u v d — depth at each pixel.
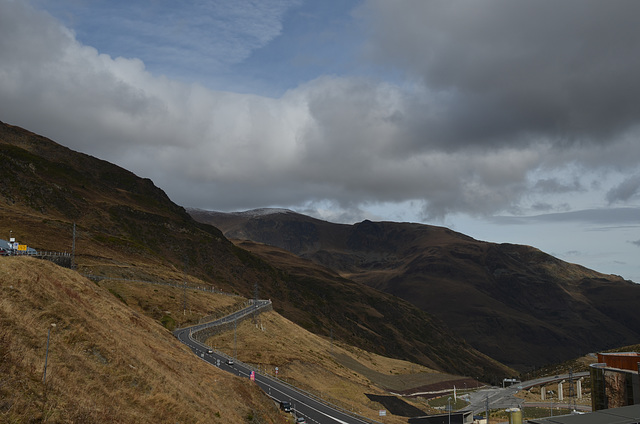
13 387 24.75
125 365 36.12
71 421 25.20
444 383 198.00
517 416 58.28
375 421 77.94
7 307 31.88
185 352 63.06
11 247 71.94
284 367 110.69
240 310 165.75
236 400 52.03
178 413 35.00
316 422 70.38
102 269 136.00
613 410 43.06
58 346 31.73
